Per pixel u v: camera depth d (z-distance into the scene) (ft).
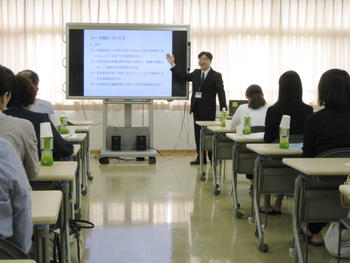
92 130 23.34
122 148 21.52
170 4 23.03
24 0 22.22
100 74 20.88
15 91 7.73
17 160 4.05
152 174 18.10
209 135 16.96
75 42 20.65
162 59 21.06
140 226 11.08
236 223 11.41
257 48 23.44
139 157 21.89
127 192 14.89
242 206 13.16
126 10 22.72
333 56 23.82
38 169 6.33
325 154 7.80
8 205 3.86
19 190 3.92
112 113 23.59
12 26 22.29
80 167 12.70
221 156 14.78
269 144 10.27
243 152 11.99
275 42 23.53
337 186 7.71
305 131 8.30
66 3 22.47
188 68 20.80
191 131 24.02
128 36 20.86
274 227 11.04
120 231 10.66
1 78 5.23
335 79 7.99
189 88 22.95
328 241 8.61
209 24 23.09
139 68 21.02
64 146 8.48
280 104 10.57
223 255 9.11
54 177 6.77
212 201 13.74
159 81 21.15
